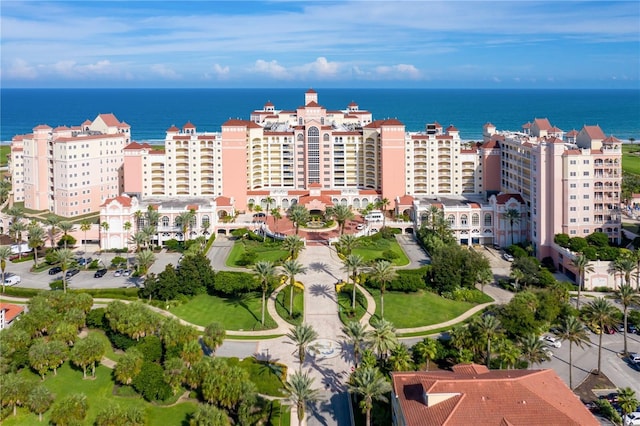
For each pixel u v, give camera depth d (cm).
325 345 14812
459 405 9706
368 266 18012
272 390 12631
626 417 11462
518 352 12544
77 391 12775
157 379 12469
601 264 18400
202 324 16075
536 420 9369
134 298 17825
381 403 11875
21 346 13688
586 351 14562
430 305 17150
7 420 11744
